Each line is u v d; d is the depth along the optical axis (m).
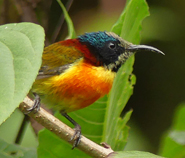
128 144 14.80
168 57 16.06
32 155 8.09
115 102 8.45
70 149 8.24
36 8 10.66
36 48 4.10
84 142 7.06
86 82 8.58
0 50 4.11
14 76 3.92
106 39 9.56
